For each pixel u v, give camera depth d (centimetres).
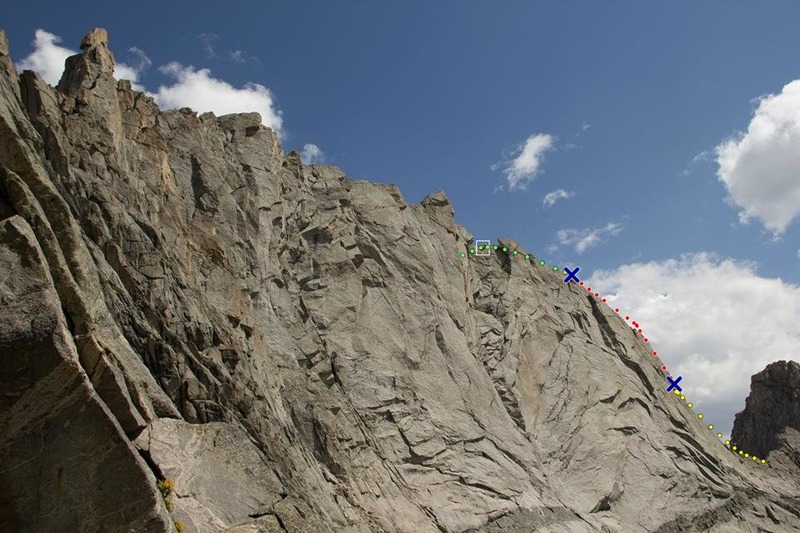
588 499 4550
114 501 2194
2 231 2231
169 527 2245
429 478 3922
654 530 4703
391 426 3997
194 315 3136
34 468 2145
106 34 3756
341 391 3944
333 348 4078
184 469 2567
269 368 3550
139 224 3209
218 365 3055
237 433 2898
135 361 2688
